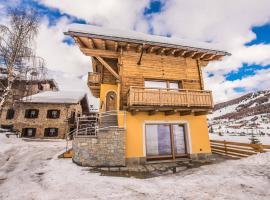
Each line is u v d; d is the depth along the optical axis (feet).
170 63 38.22
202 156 34.06
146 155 32.22
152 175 23.44
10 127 81.82
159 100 31.19
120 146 29.32
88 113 96.12
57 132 81.30
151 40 33.01
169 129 34.86
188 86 37.91
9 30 49.21
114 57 36.22
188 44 35.96
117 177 22.30
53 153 41.29
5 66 50.37
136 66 35.99
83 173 24.13
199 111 34.68
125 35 32.48
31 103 82.99
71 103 84.02
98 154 28.78
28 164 30.30
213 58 40.63
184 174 23.38
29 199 15.35
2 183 20.18
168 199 14.89
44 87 108.88
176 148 34.30
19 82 55.01
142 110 31.89
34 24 53.21
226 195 15.02
